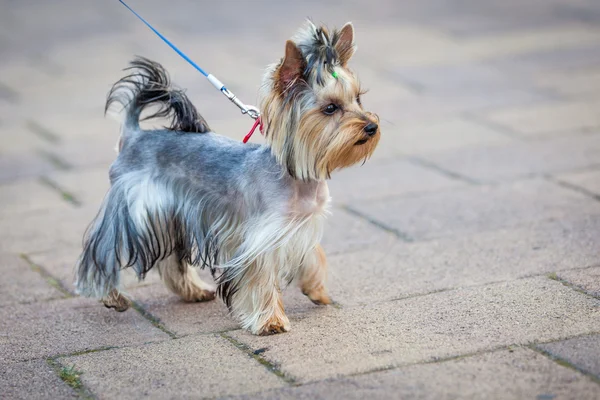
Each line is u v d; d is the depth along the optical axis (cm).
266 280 637
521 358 575
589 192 924
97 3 2022
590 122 1165
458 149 1096
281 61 593
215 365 598
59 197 1005
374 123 600
